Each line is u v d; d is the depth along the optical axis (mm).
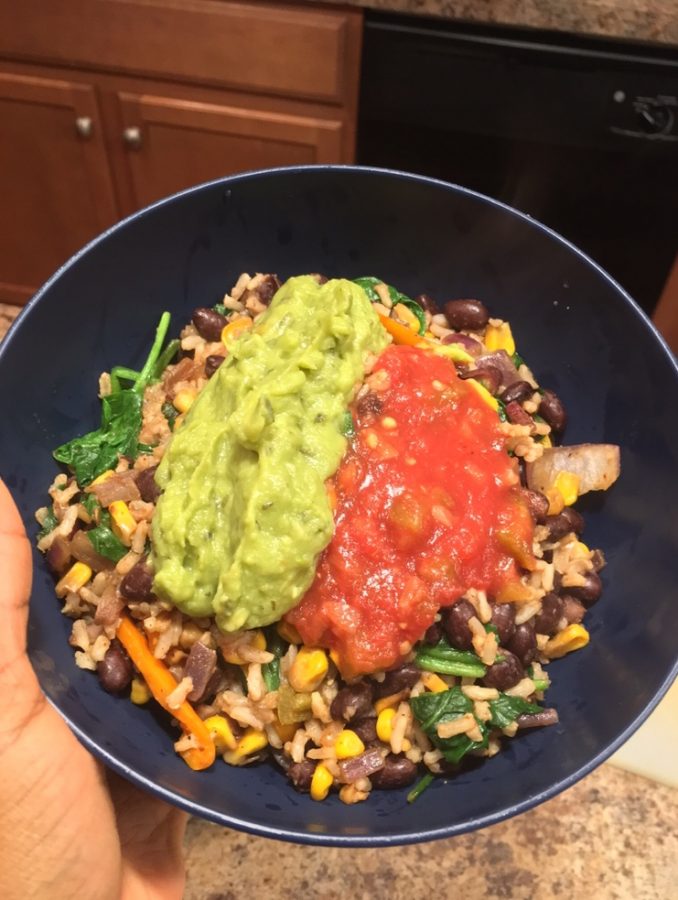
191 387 262
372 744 233
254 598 211
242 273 288
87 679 233
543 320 280
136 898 226
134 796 244
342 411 229
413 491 225
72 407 266
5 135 459
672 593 231
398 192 271
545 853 298
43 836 190
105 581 242
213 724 227
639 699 220
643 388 257
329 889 291
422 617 220
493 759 237
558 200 421
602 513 266
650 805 307
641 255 436
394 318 278
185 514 215
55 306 250
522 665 238
